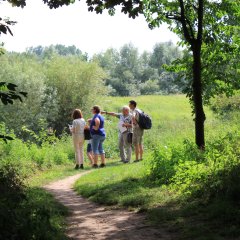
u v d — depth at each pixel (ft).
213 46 44.88
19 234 17.21
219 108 95.50
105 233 22.16
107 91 193.98
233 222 20.15
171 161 35.47
